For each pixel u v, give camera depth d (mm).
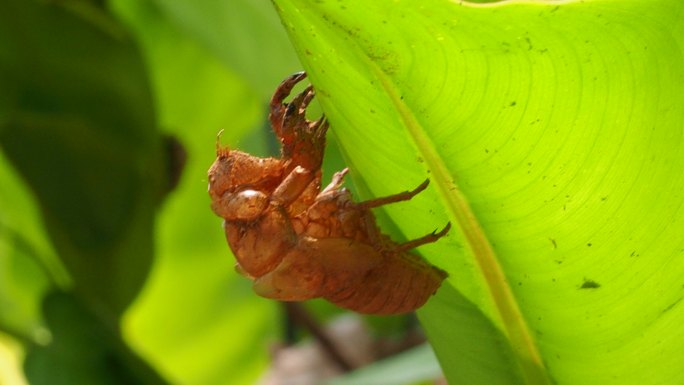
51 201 392
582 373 302
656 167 284
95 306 392
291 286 304
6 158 390
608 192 286
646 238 290
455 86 280
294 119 305
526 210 289
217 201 306
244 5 383
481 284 301
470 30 273
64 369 381
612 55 276
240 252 306
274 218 304
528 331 302
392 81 281
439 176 290
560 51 275
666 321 296
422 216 299
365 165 295
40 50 380
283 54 387
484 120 282
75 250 394
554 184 286
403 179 294
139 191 394
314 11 274
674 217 288
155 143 391
